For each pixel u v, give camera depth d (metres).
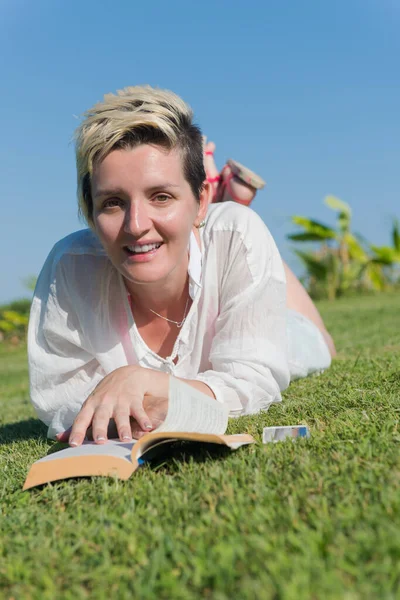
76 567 1.22
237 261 2.46
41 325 2.64
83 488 1.71
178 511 1.44
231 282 2.46
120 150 2.05
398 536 1.11
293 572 1.04
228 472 1.67
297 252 14.12
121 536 1.32
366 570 1.02
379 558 1.07
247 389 2.34
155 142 2.06
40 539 1.39
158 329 2.59
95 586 1.16
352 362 3.77
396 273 14.95
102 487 1.67
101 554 1.27
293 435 2.00
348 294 14.25
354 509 1.28
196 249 2.46
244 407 2.35
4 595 1.18
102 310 2.54
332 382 3.01
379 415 2.15
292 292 3.99
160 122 2.04
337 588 0.96
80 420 1.99
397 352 4.04
